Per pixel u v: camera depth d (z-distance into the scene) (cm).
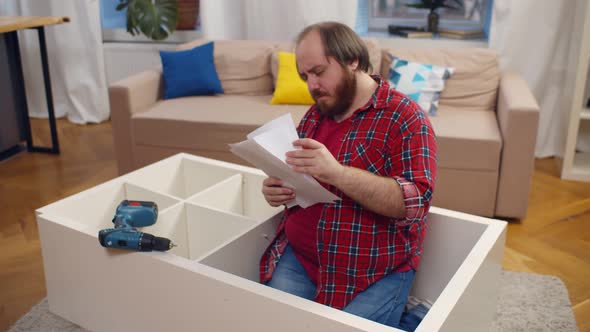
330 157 142
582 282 236
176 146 320
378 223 155
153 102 351
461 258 180
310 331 135
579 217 293
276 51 360
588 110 338
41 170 361
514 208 282
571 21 354
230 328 150
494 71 330
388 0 418
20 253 260
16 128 387
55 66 457
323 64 150
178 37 449
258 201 238
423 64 329
